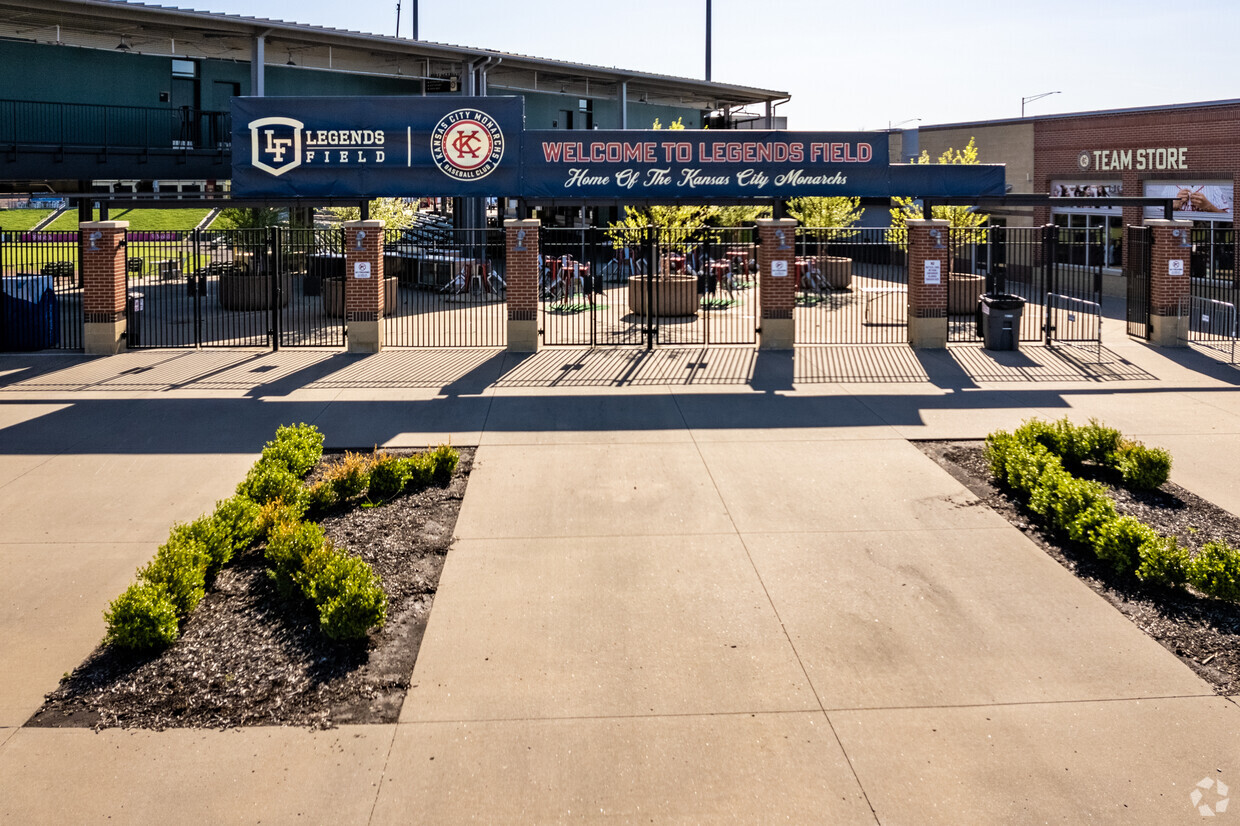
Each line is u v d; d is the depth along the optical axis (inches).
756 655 273.4
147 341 827.4
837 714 242.8
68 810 204.8
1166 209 812.6
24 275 796.0
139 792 211.0
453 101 773.3
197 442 500.4
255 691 252.7
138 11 1002.1
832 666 267.3
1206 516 380.2
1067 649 276.2
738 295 1194.0
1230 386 641.6
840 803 207.5
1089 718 240.2
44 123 1070.4
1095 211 1244.5
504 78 1515.7
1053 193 1315.2
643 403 593.0
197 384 648.4
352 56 1300.4
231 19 1053.8
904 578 326.3
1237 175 1061.1
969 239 1119.6
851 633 286.8
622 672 263.7
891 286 1295.5
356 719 240.2
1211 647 275.9
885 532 368.8
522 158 780.6
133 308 790.5
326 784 214.2
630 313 1000.9
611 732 234.7
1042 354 769.6
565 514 389.4
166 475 442.9
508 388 637.9
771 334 785.6
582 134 781.3
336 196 781.3
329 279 976.9
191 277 1107.9
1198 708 244.2
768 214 1413.6
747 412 568.7
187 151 1050.7
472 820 202.1
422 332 876.6
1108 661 269.0
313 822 201.6
